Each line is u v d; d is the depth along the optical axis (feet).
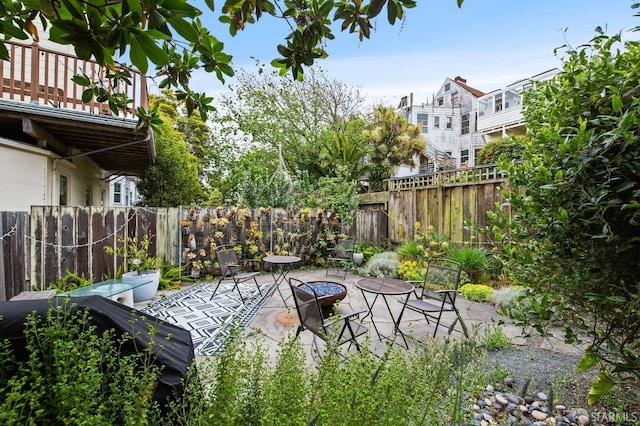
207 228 18.90
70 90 18.33
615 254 4.52
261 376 4.19
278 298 14.62
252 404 3.80
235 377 3.76
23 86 13.92
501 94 44.96
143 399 3.27
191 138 45.39
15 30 3.46
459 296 14.90
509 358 8.63
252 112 39.58
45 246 13.03
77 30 2.78
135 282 12.41
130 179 37.58
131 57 2.88
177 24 2.92
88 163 24.07
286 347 4.91
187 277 17.62
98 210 14.73
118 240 15.49
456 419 4.38
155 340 4.66
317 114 40.57
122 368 3.48
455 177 19.63
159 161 28.37
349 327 7.86
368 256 23.15
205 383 4.11
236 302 13.92
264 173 32.96
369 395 3.53
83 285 12.98
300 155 39.75
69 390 3.00
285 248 21.50
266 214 21.09
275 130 39.34
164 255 17.37
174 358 4.54
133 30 2.73
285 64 5.03
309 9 4.41
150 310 12.73
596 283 4.64
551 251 5.01
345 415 3.34
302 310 8.70
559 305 5.14
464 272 15.94
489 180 17.11
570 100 5.42
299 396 3.75
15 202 14.40
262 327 11.03
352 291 16.14
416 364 4.70
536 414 6.15
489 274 15.62
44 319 3.79
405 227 23.18
